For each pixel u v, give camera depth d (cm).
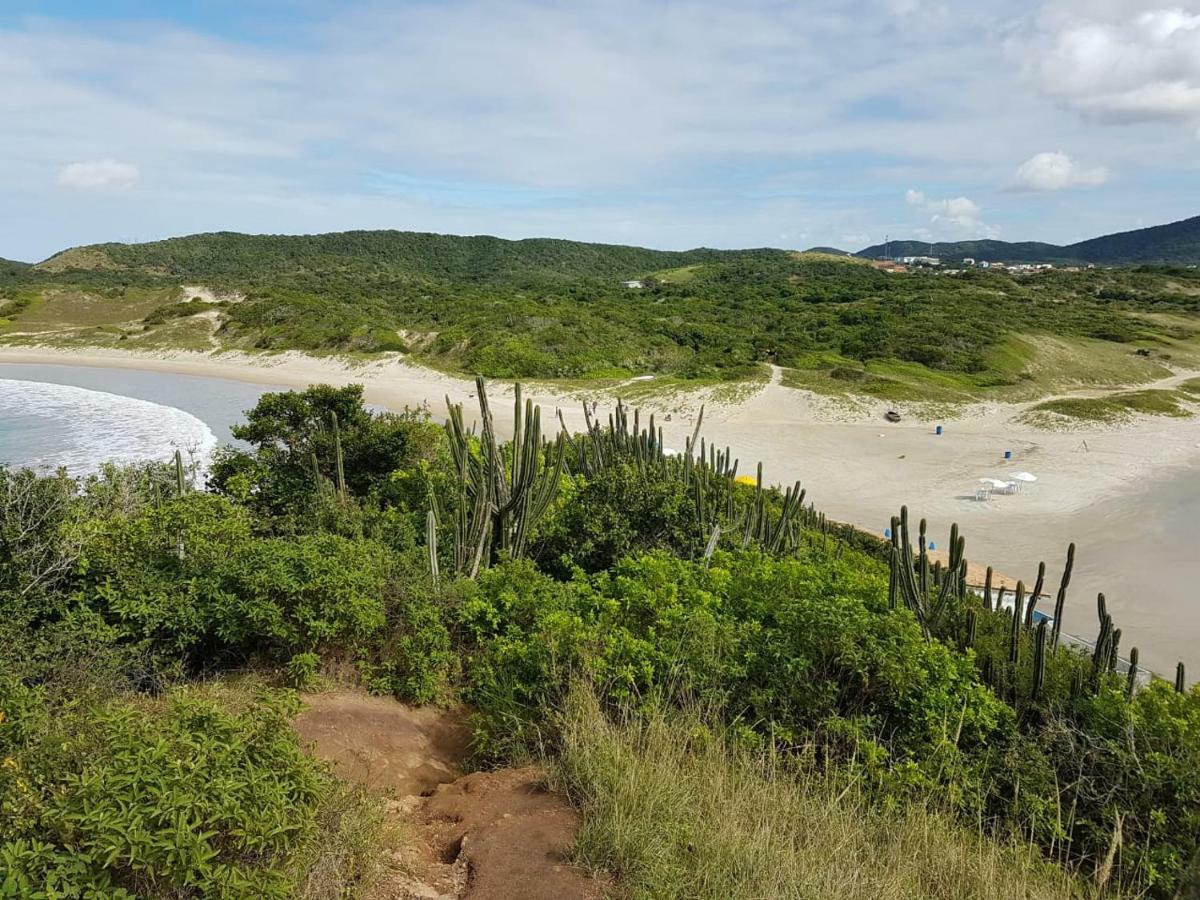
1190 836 502
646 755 466
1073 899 448
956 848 436
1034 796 526
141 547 720
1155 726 584
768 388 4503
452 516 1025
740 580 755
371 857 371
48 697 479
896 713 569
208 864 294
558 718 511
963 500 2736
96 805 290
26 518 696
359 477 1277
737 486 1775
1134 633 1683
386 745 552
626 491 1076
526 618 713
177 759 321
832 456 3388
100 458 3017
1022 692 680
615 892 359
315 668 655
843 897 368
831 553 1297
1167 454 3334
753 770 483
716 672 583
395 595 730
